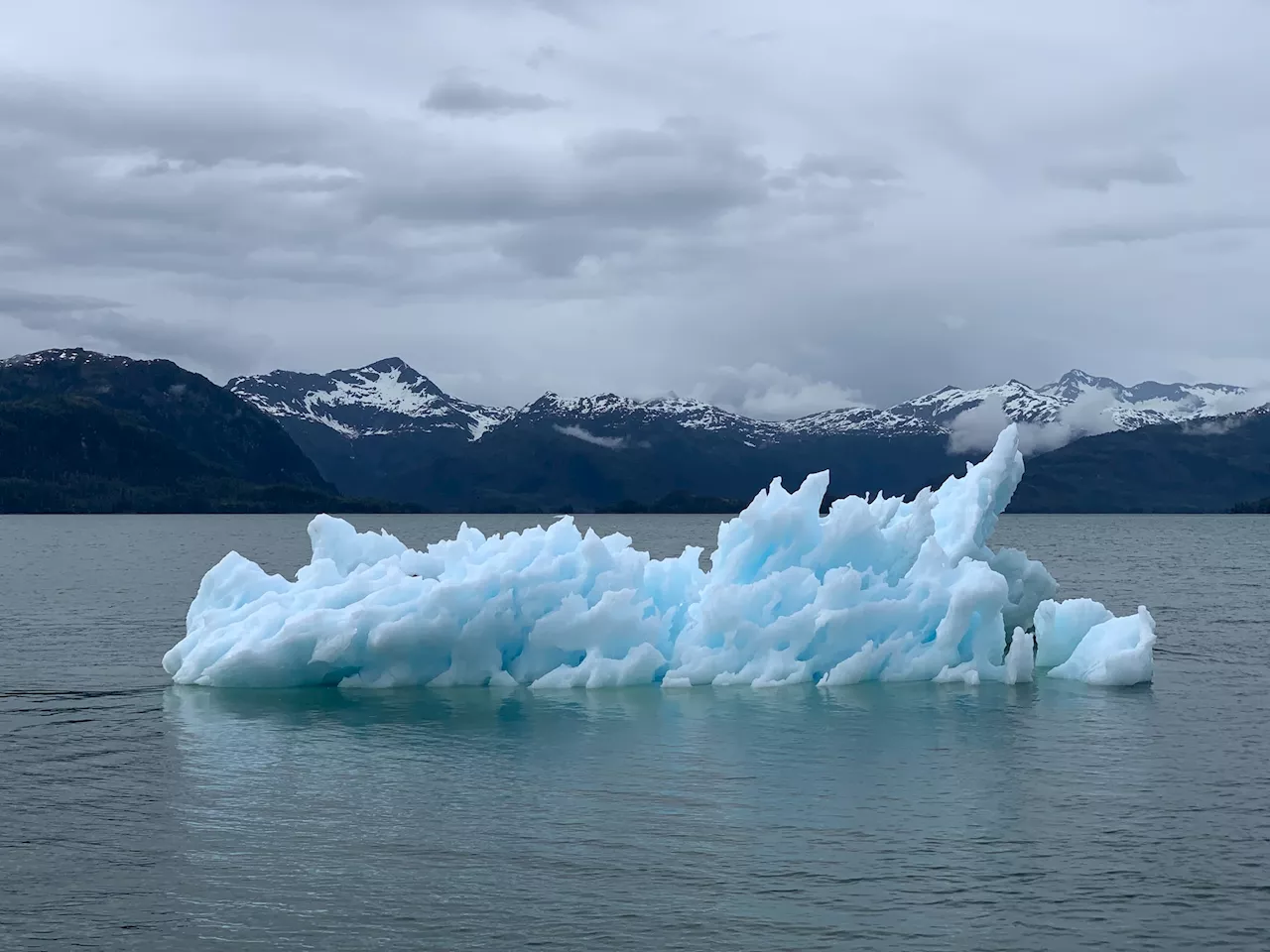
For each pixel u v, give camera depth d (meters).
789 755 25.42
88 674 35.28
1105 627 33.88
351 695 31.12
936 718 28.56
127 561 102.50
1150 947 16.56
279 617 32.56
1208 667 36.34
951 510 36.72
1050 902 17.88
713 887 18.45
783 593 32.81
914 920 17.34
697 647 32.56
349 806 22.12
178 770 24.47
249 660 31.69
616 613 31.98
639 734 27.11
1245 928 17.06
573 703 30.03
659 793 22.83
